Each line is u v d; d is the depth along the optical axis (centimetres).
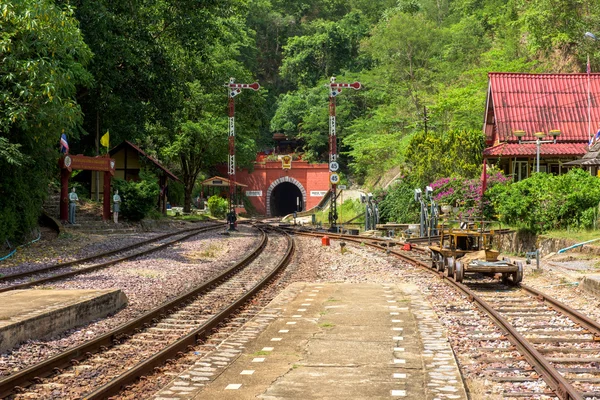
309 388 707
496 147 4259
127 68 3688
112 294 1291
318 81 10812
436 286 1609
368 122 8269
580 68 5756
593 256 2066
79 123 2669
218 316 1145
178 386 724
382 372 771
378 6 13012
